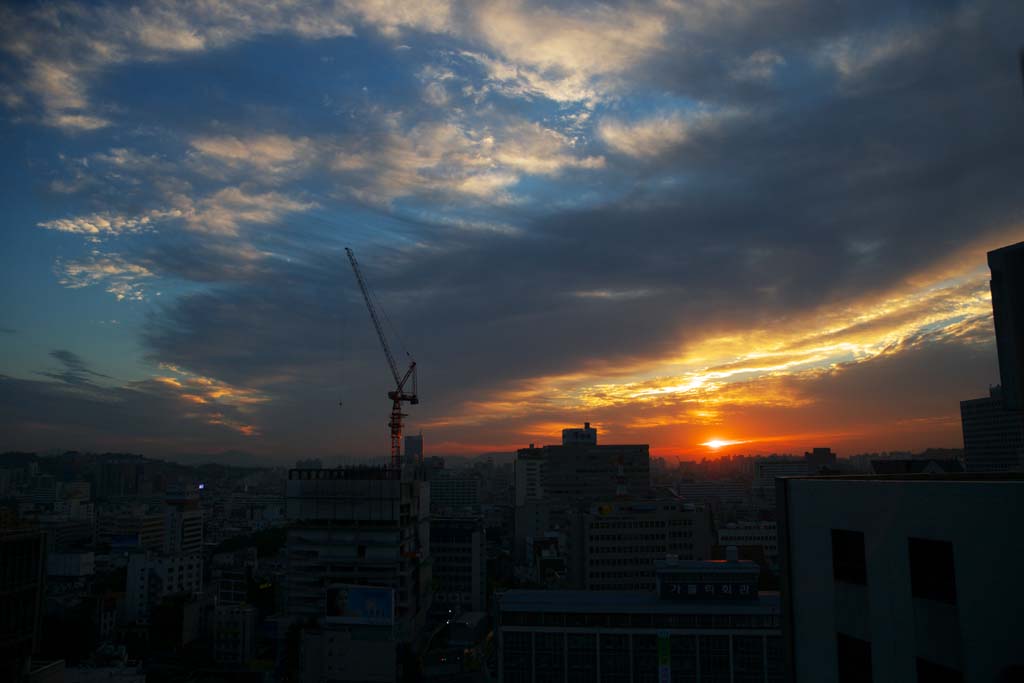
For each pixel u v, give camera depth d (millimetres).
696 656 130625
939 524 27453
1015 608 24484
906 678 28641
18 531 111250
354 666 167000
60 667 114250
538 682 132625
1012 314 26625
